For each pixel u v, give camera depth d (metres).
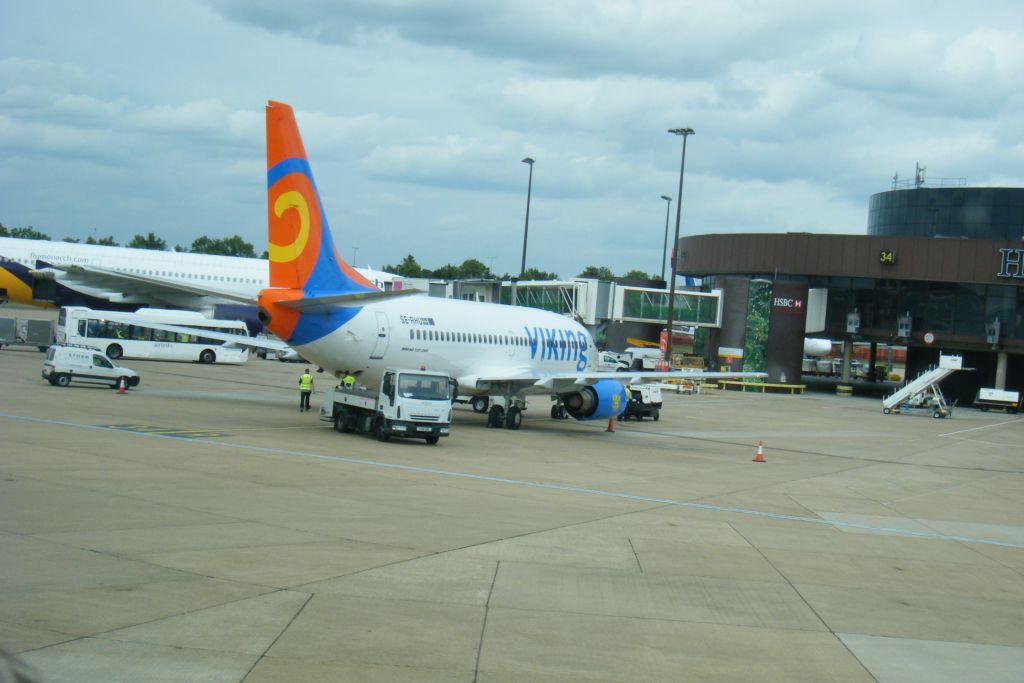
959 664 11.47
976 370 95.88
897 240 85.25
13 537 14.05
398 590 12.72
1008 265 81.44
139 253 73.81
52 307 77.56
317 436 31.25
